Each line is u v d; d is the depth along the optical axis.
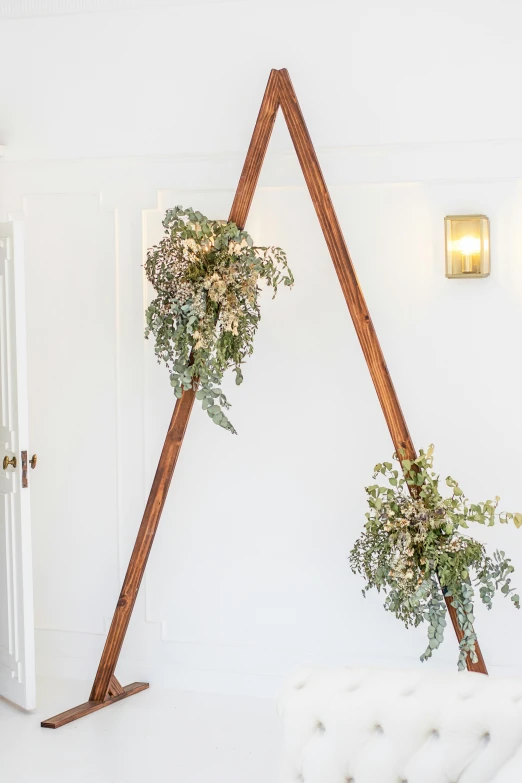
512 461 3.67
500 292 3.65
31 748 3.39
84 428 4.12
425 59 3.65
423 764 1.97
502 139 3.60
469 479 3.72
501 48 3.58
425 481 3.24
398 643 3.80
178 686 4.04
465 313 3.69
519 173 3.59
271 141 3.81
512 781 1.87
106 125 4.00
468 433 3.71
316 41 3.75
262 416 3.92
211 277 3.32
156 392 4.02
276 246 3.79
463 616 3.17
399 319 3.75
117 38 3.96
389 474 3.79
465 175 3.64
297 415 3.88
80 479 4.14
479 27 3.59
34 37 4.06
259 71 3.82
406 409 3.76
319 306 3.84
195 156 3.91
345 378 3.83
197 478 4.00
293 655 3.91
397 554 3.30
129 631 4.09
